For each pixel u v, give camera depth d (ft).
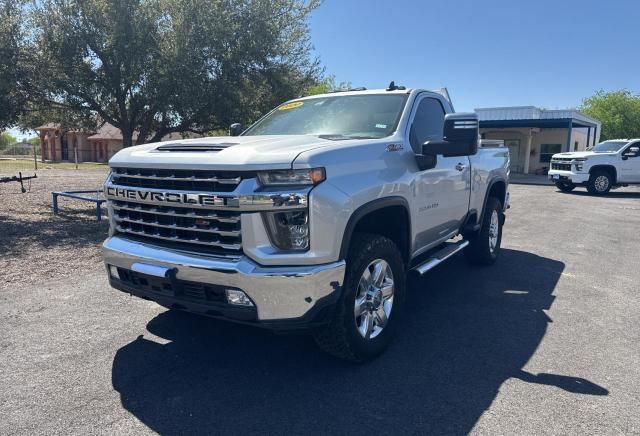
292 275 9.73
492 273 20.61
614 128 195.62
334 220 10.15
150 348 12.78
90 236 26.58
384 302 12.55
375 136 13.61
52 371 11.46
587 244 27.25
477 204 19.19
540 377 11.40
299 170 9.85
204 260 10.21
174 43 37.91
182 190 10.64
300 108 16.35
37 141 242.17
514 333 14.06
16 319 14.58
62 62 37.65
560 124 91.35
